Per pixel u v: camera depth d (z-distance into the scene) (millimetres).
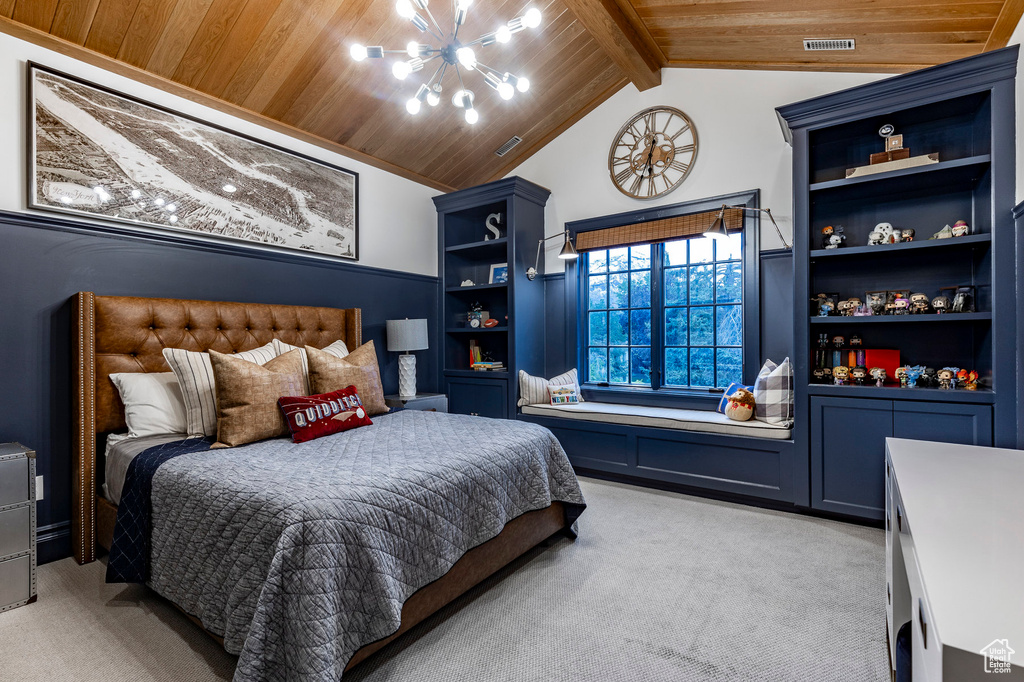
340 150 3730
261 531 1427
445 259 4609
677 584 2088
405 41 2938
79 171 2447
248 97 3041
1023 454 1669
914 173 2521
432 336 4602
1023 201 2146
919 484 1326
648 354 4023
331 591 1343
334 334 3551
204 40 2600
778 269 3355
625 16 3176
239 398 2248
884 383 2713
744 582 2100
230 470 1763
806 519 2834
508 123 4078
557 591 2039
